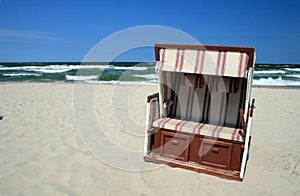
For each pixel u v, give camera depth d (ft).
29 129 18.61
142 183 11.62
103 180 11.73
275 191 11.16
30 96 32.40
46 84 44.50
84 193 10.60
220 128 13.67
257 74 70.38
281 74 70.54
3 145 15.33
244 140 12.14
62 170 12.43
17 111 24.08
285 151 15.57
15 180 11.35
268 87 46.78
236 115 15.01
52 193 10.50
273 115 24.47
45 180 11.47
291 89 43.14
